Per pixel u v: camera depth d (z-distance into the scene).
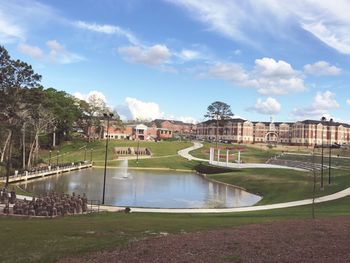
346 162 112.12
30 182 74.00
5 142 92.94
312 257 16.16
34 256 18.42
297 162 113.94
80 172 96.81
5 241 21.59
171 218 34.22
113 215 37.25
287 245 18.55
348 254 16.58
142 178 87.00
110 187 69.06
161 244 19.56
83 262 16.84
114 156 130.38
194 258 16.50
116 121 188.12
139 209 43.19
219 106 197.62
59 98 136.75
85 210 40.09
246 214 39.12
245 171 91.25
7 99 63.22
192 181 83.62
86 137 157.88
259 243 19.12
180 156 136.75
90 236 23.12
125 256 17.44
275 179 74.25
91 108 157.50
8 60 62.16
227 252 17.38
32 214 36.06
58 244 20.81
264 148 169.25
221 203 54.66
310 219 29.52
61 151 134.38
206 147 162.75
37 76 64.94
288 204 47.94
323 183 64.06
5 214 35.88
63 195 43.44
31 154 103.44
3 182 69.69
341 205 43.62
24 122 80.38
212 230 24.45
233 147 163.12
